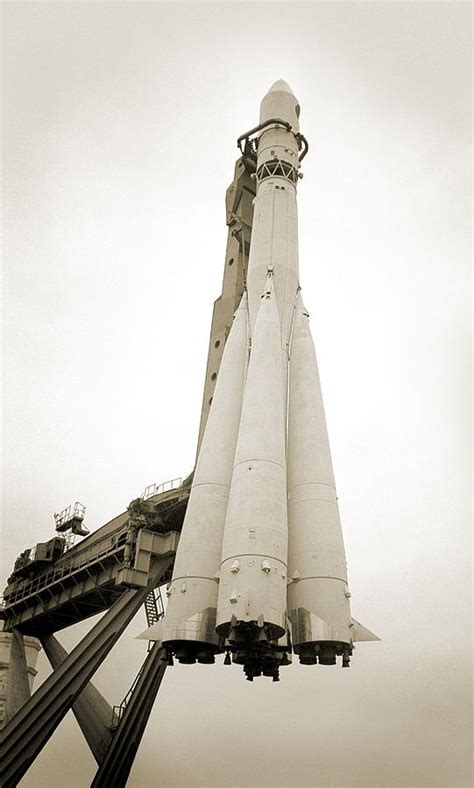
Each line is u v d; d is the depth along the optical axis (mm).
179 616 20797
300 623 20375
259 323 25641
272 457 21812
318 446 23703
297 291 27891
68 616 37625
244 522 20281
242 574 19391
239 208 34406
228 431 24328
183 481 30000
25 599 36656
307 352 26125
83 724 30625
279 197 29656
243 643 19734
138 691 29859
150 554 29203
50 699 26297
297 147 32188
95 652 27172
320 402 25031
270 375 23984
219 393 25406
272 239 28531
